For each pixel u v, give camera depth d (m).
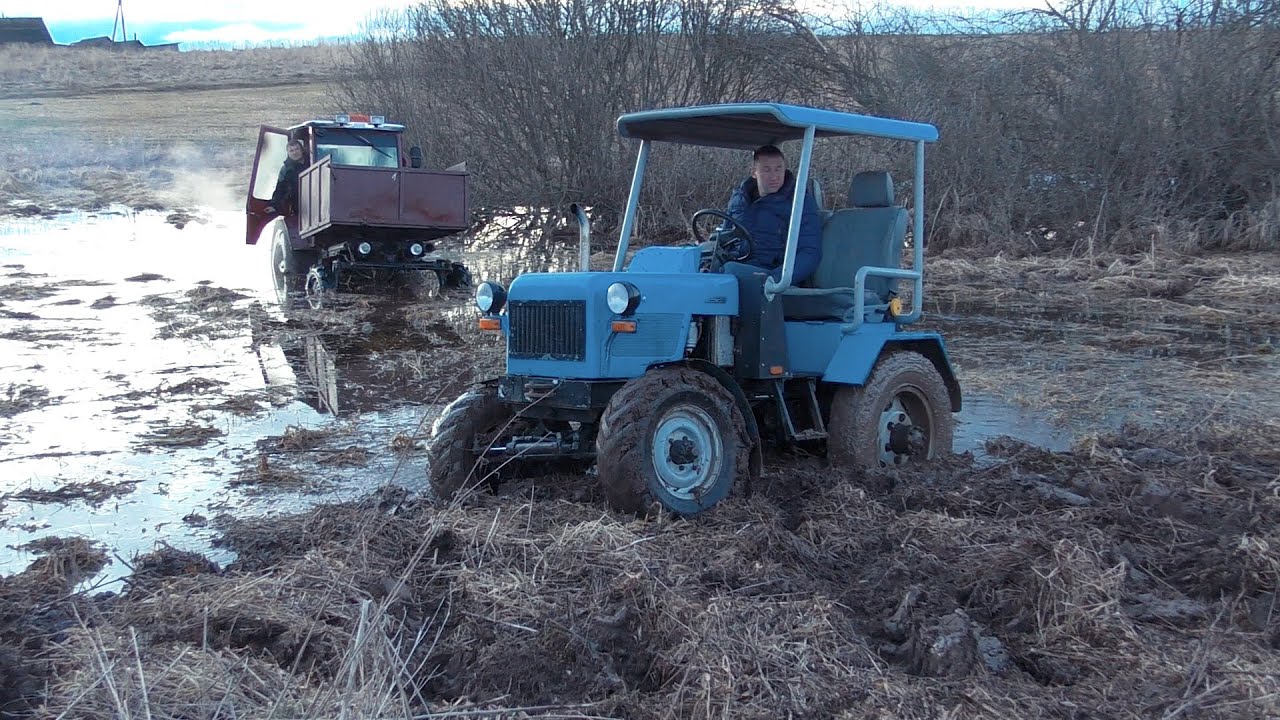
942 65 19.17
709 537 4.91
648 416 5.16
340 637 3.93
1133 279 14.56
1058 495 5.57
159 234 19.81
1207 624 4.18
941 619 3.98
